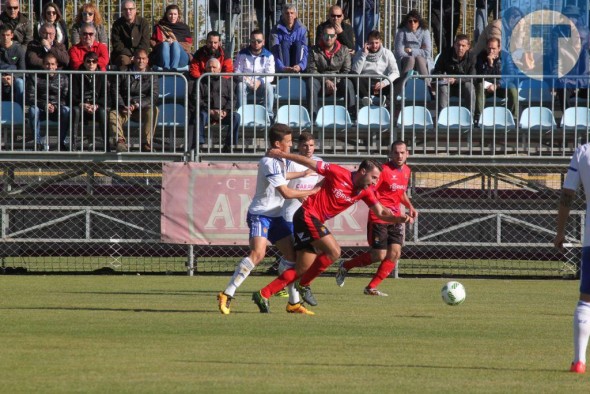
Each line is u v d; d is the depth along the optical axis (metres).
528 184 49.38
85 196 49.00
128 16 51.69
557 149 48.78
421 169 48.62
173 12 53.78
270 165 30.50
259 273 49.25
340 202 30.28
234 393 17.48
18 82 49.66
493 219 49.47
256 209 31.02
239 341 24.44
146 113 48.06
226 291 30.61
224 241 46.28
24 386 18.00
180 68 52.50
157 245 50.47
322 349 23.25
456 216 49.91
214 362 21.05
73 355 21.83
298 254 30.66
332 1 59.44
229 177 46.19
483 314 31.83
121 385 18.17
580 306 20.30
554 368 20.81
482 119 47.75
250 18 57.72
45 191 49.47
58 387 17.92
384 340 25.05
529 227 48.78
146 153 47.03
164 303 33.97
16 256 49.75
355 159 47.38
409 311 32.50
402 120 46.66
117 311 31.17
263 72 51.16
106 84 47.00
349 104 51.12
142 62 48.72
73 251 49.94
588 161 20.67
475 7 56.34
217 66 48.34
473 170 48.91
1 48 49.81
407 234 49.34
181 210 46.31
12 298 35.44
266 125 47.75
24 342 23.86
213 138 49.44
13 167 48.62
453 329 27.59
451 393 17.73
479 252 50.56
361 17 57.62
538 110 50.56
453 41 56.72
